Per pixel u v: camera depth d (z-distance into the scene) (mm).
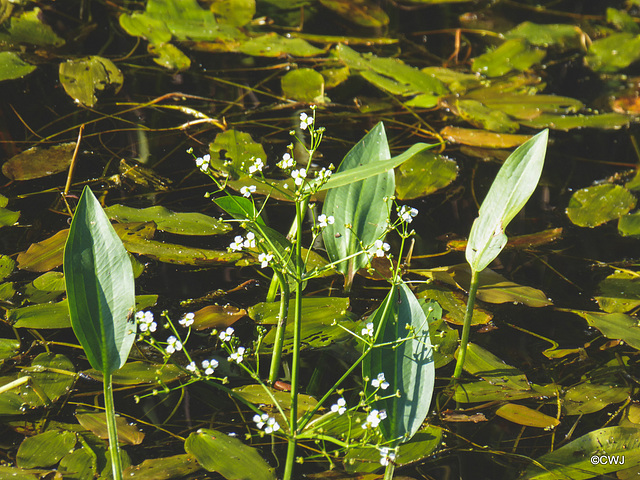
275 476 2602
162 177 2961
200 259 2822
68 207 2883
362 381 2707
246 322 2760
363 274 2854
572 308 2834
